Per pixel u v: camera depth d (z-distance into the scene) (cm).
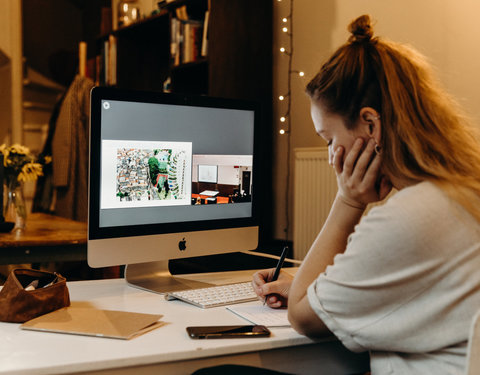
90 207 128
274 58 358
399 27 280
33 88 525
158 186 140
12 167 241
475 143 92
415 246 80
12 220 249
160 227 141
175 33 353
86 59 525
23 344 89
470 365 70
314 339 98
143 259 138
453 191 82
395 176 93
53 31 538
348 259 86
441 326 81
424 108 90
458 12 250
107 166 131
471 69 245
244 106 157
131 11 442
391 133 90
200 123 148
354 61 95
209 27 323
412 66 93
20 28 512
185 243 146
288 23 346
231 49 332
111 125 131
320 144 323
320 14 325
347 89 94
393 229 81
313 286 92
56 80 537
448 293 80
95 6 533
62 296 112
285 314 112
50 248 221
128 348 88
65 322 100
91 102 127
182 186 145
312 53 330
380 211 84
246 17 338
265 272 129
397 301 83
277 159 356
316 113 101
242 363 94
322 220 295
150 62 445
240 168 158
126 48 435
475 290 80
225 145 154
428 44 265
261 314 112
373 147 95
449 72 255
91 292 132
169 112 141
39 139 528
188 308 117
